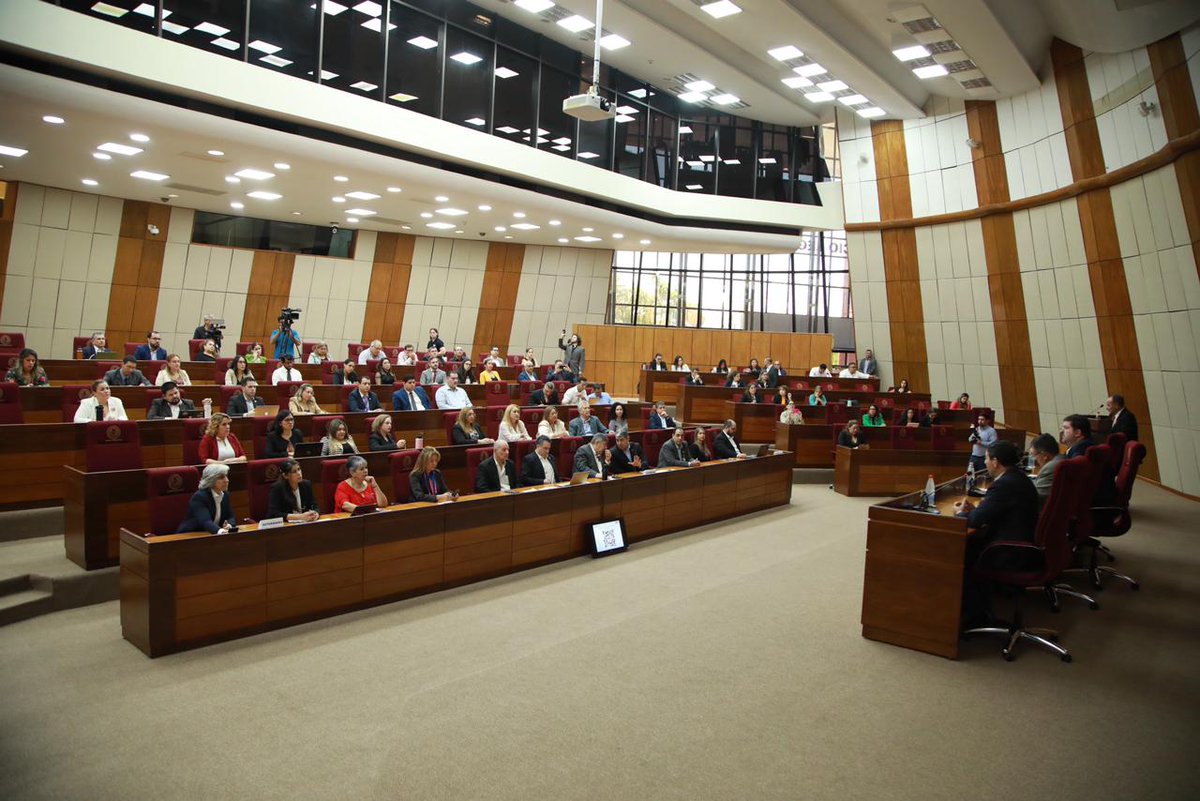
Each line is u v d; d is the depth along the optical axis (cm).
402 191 1514
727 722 480
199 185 1530
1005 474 617
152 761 415
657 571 817
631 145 1891
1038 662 590
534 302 2423
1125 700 527
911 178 1947
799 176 2156
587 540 862
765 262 2689
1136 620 683
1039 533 588
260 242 1988
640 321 2686
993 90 1644
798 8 1269
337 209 1784
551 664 564
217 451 777
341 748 434
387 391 1276
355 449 840
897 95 1705
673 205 1975
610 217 1836
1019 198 1711
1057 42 1516
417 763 421
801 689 532
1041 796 410
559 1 1380
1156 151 1290
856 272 2133
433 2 1398
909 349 2083
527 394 1486
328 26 1230
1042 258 1684
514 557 786
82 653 549
